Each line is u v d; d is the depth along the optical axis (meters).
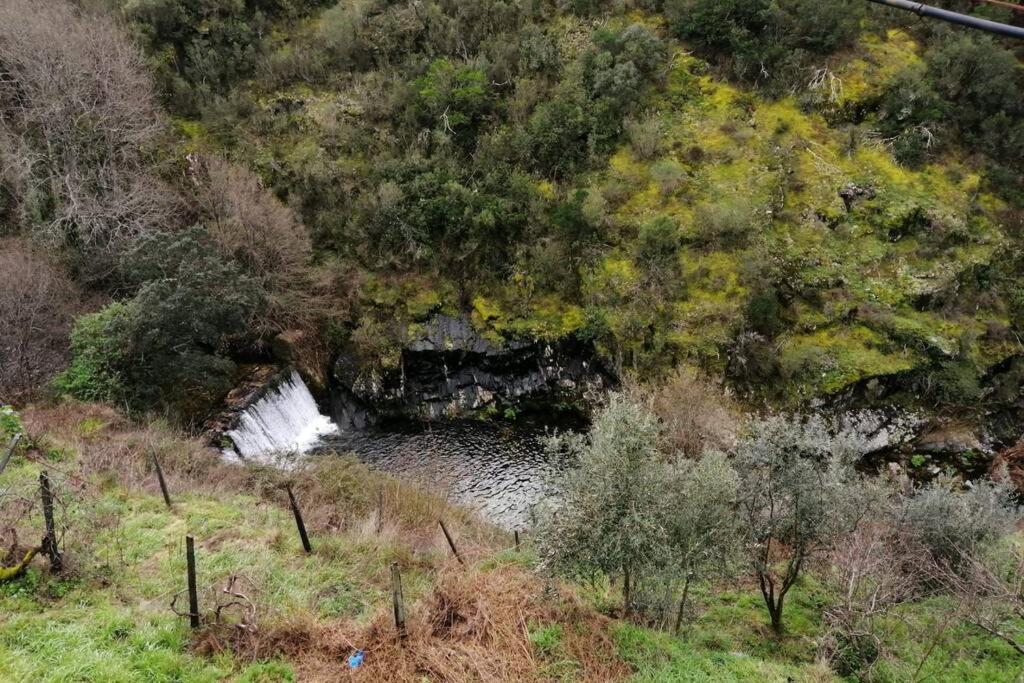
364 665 8.17
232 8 29.83
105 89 23.75
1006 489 17.45
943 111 27.30
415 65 29.70
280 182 27.00
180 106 27.67
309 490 15.65
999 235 25.75
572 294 25.70
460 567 11.65
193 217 24.97
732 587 13.15
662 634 9.80
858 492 11.37
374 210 26.31
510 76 29.50
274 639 8.48
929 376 22.94
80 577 9.24
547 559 9.16
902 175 26.59
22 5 23.22
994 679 9.74
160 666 7.46
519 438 23.88
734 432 20.52
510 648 8.60
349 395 25.62
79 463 13.62
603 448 9.34
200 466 15.80
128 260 19.97
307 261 25.38
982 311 24.69
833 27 28.97
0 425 13.59
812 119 27.97
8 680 6.77
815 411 22.56
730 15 29.22
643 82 28.61
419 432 24.36
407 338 25.59
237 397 21.22
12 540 9.27
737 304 23.78
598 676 8.42
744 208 25.16
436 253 26.61
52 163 22.72
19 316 18.36
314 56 30.17
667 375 23.45
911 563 12.10
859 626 10.38
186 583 9.73
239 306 19.91
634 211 26.14
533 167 27.58
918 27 30.19
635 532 8.88
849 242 25.02
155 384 19.05
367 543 12.48
